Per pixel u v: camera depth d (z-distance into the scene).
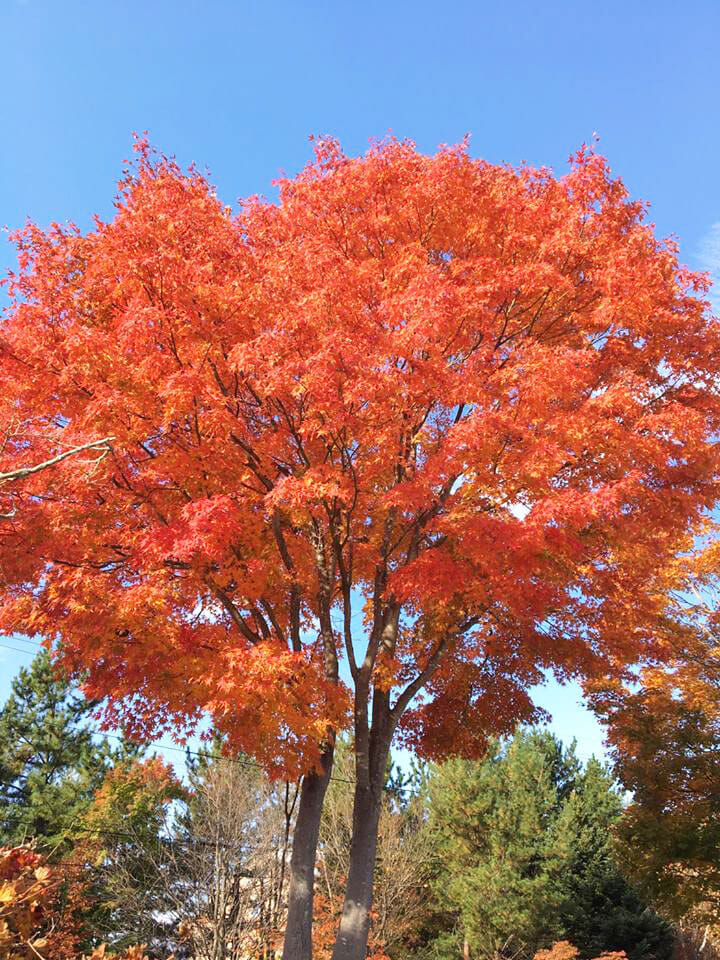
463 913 28.69
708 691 18.30
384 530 12.91
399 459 10.89
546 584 11.09
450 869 30.67
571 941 28.53
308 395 10.38
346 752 30.20
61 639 10.93
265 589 12.14
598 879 29.08
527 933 27.80
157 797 27.64
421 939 31.30
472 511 10.86
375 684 12.26
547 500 9.66
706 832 17.50
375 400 9.99
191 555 10.23
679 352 11.71
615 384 10.57
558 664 14.46
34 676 31.33
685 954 31.02
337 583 14.12
